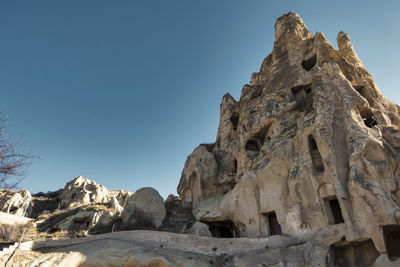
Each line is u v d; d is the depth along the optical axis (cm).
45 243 2122
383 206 1617
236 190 2520
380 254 1570
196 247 2058
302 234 1920
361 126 2036
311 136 2253
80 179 5300
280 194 2198
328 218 1867
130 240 2164
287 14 3900
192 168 3531
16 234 2808
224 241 2055
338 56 2958
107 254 1953
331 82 2409
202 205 3139
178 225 2952
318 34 3189
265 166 2353
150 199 3122
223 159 3575
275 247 1930
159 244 2117
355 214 1711
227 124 3856
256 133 3019
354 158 1848
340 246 1802
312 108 2581
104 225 3088
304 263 1734
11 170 945
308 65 3316
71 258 1891
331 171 1919
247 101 3494
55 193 5972
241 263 1858
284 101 2958
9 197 4200
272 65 3475
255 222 2291
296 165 2202
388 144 1889
